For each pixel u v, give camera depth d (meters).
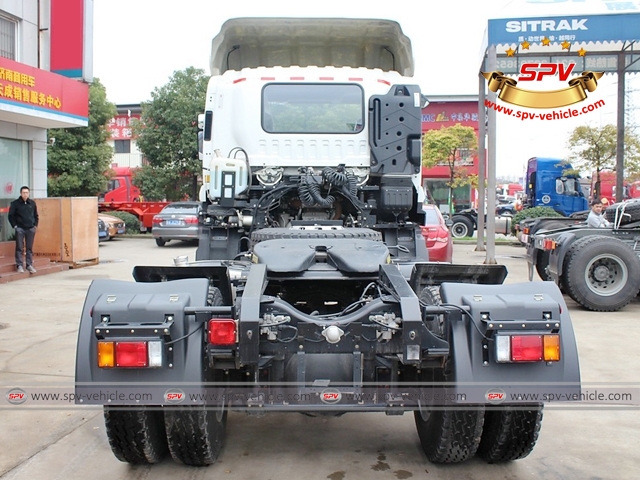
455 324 3.39
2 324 7.79
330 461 3.97
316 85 6.04
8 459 3.98
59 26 13.48
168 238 18.47
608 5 12.33
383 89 6.11
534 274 12.08
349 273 3.88
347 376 3.57
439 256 11.07
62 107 12.79
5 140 12.90
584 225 11.52
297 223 5.48
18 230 11.98
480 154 17.00
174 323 3.27
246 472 3.80
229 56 7.32
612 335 7.28
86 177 22.44
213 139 6.10
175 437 3.60
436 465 3.90
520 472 3.80
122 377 3.27
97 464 3.91
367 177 6.04
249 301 3.38
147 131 25.09
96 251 14.16
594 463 3.92
